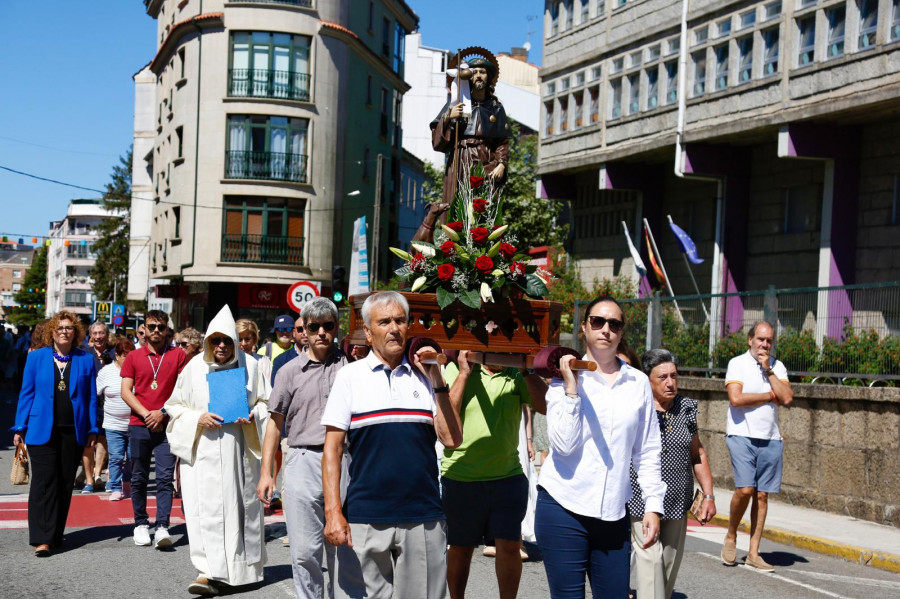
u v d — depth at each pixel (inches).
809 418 517.7
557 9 1139.9
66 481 359.9
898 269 731.4
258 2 1628.9
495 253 225.6
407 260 233.9
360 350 250.5
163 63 1909.4
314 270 1670.8
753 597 321.4
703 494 251.6
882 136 750.5
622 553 193.5
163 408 336.8
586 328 199.8
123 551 362.6
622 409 194.2
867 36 713.6
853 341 513.0
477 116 328.5
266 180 1628.9
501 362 226.7
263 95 1638.8
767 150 872.9
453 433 196.1
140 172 2415.1
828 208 772.0
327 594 289.6
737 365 363.9
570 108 1109.1
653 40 957.2
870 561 393.1
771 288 584.4
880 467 471.8
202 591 298.2
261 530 314.8
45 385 355.9
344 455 248.4
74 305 5546.3
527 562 360.5
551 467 197.2
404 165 2219.5
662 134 931.3
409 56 2573.8
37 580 313.6
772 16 803.4
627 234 933.2
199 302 1729.8
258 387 318.7
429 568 192.4
